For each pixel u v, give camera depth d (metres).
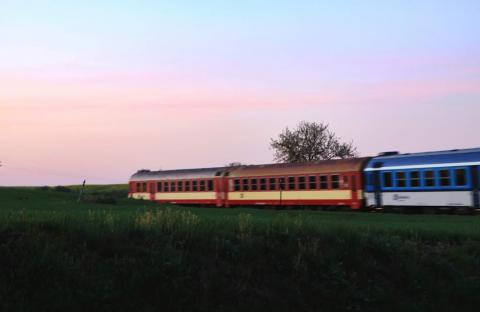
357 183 37.94
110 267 10.53
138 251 11.37
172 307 10.09
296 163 43.09
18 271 9.50
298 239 13.78
